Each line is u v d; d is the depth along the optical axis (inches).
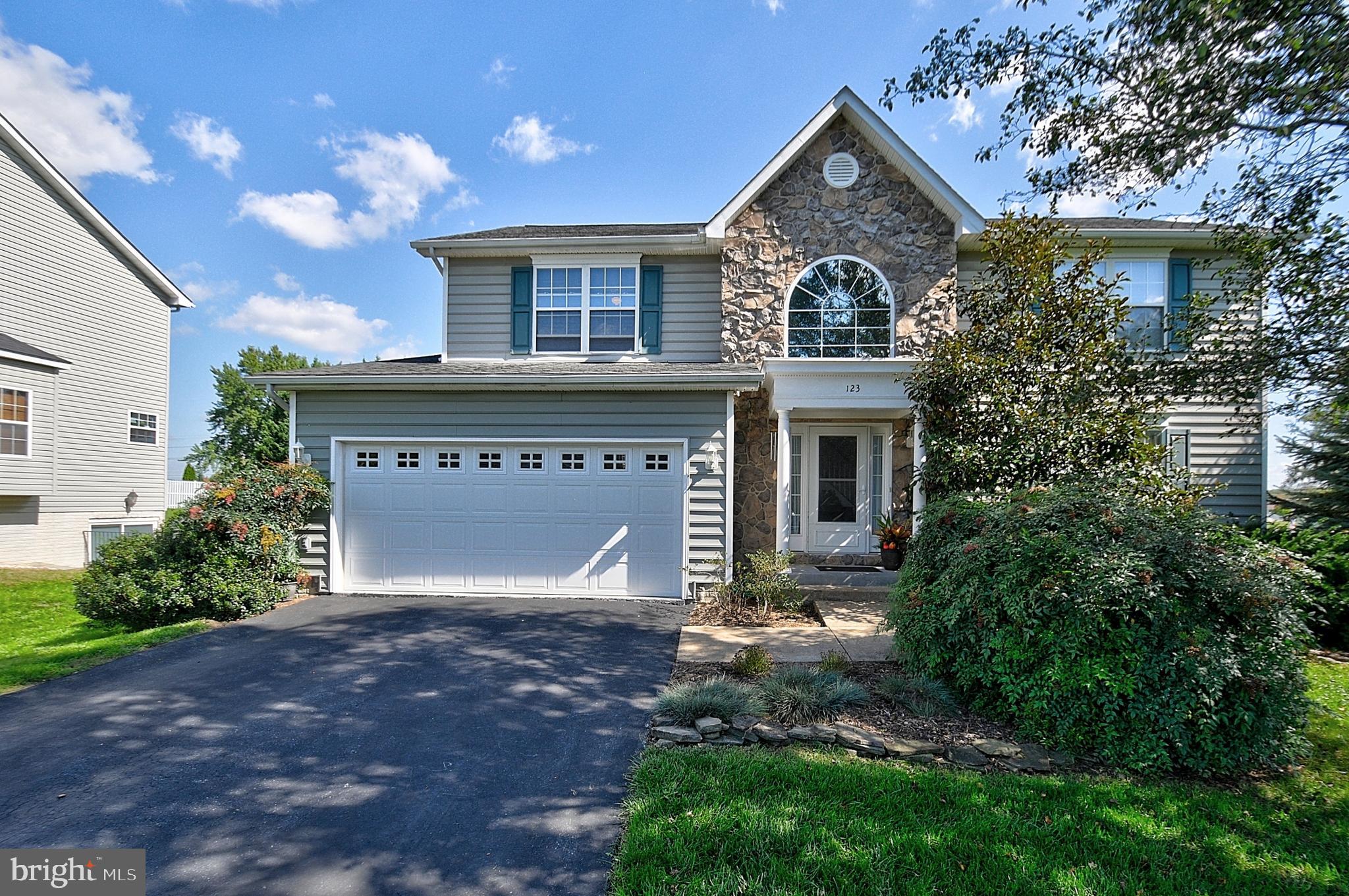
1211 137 202.8
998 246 313.4
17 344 519.2
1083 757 153.7
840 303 386.6
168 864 110.2
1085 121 215.0
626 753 154.4
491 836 119.3
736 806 126.3
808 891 101.7
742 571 344.8
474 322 416.8
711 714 168.4
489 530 340.8
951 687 188.1
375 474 343.9
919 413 327.0
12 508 528.7
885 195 387.2
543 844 116.9
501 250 406.9
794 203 390.9
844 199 389.1
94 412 604.7
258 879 106.5
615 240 395.9
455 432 340.8
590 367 362.9
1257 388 263.4
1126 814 128.6
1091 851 115.5
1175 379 278.4
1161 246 397.1
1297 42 164.4
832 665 208.5
